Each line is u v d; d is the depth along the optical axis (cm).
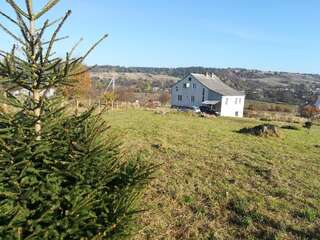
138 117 3656
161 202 978
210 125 3434
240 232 827
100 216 461
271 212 952
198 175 1285
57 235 407
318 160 1775
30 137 418
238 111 7794
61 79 419
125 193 482
